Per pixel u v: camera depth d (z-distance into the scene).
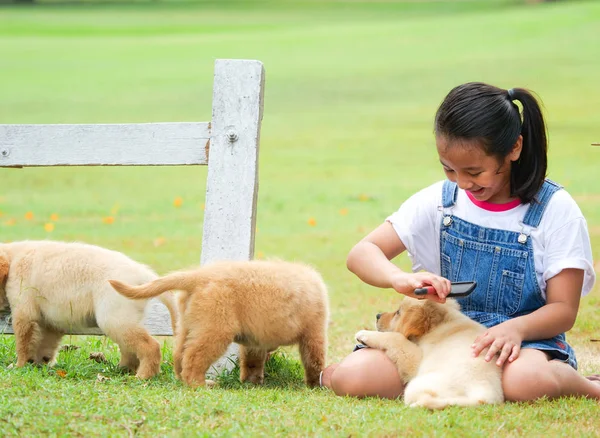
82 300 5.39
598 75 27.28
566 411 4.05
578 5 39.53
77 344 6.73
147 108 25.44
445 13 42.53
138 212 16.42
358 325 7.68
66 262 5.45
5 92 27.86
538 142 4.43
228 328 4.96
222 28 41.44
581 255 4.42
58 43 37.34
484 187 4.37
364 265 4.70
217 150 5.84
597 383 4.68
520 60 30.03
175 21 43.88
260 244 13.06
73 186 19.36
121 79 30.05
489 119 4.21
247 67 5.87
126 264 5.41
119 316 5.27
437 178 18.80
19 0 49.19
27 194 18.44
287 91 28.44
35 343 5.57
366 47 34.59
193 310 4.96
